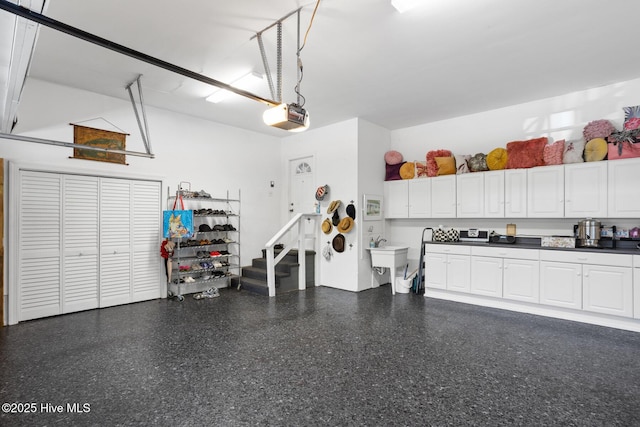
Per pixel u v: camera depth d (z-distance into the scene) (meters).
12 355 3.09
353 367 2.84
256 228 6.75
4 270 3.95
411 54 3.59
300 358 3.02
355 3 2.72
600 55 3.57
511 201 4.80
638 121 3.92
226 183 6.27
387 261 5.70
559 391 2.46
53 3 2.74
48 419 2.10
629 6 2.71
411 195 5.95
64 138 4.43
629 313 3.72
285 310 4.62
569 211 4.32
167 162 5.46
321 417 2.13
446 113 5.61
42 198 4.24
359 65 3.86
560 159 4.42
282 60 3.75
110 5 2.77
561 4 2.71
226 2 2.73
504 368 2.83
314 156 6.58
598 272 3.93
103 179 4.77
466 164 5.31
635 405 2.28
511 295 4.56
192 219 5.31
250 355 3.09
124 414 2.16
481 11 2.81
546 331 3.76
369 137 6.11
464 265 5.02
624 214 3.94
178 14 2.91
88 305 4.61
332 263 6.23
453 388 2.50
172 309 4.68
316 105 5.23
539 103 4.93
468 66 3.87
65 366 2.86
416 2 2.63
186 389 2.48
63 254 4.39
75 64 3.85
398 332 3.72
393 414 2.16
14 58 2.30
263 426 2.04
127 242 4.98
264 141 6.96
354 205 5.88
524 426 2.05
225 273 5.94
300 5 2.77
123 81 4.34
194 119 5.82
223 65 3.90
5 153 4.01
